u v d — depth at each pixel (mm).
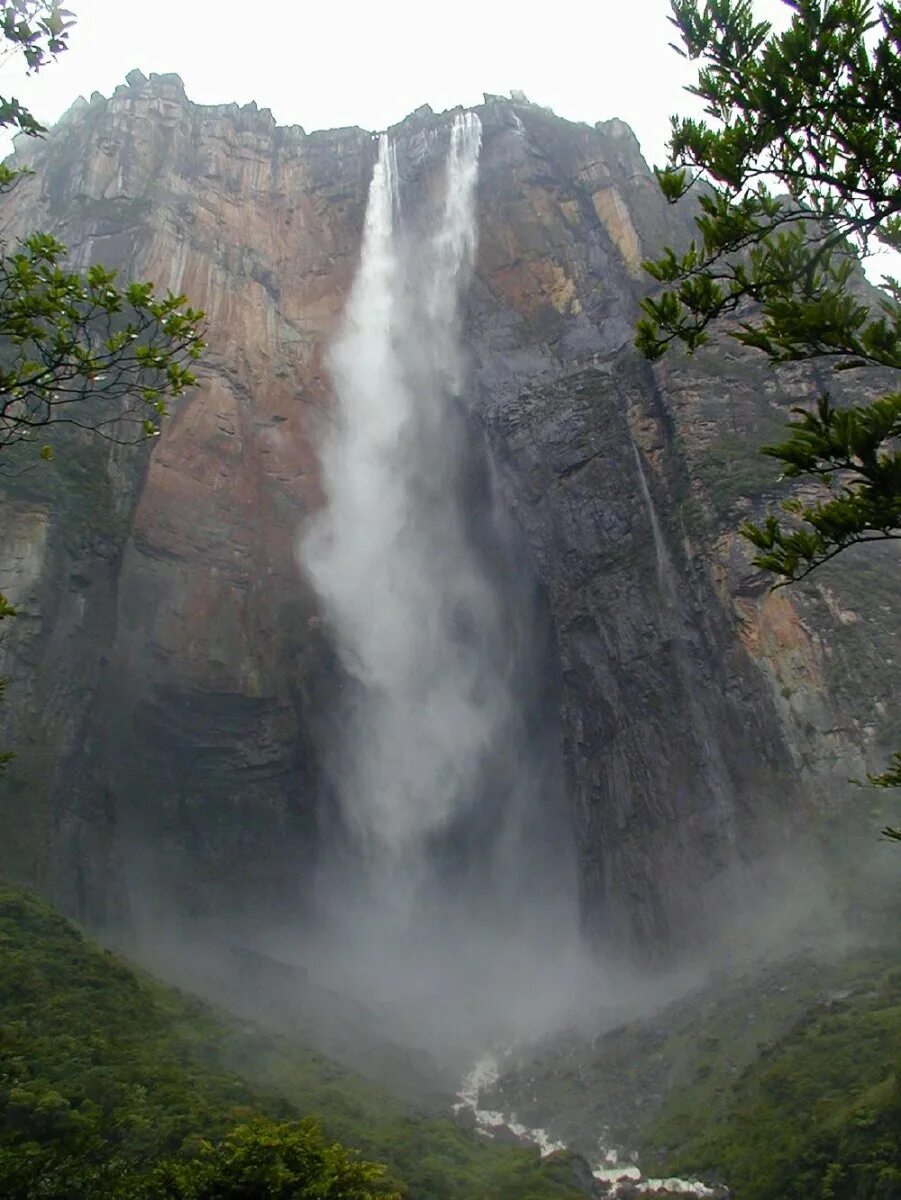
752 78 8086
